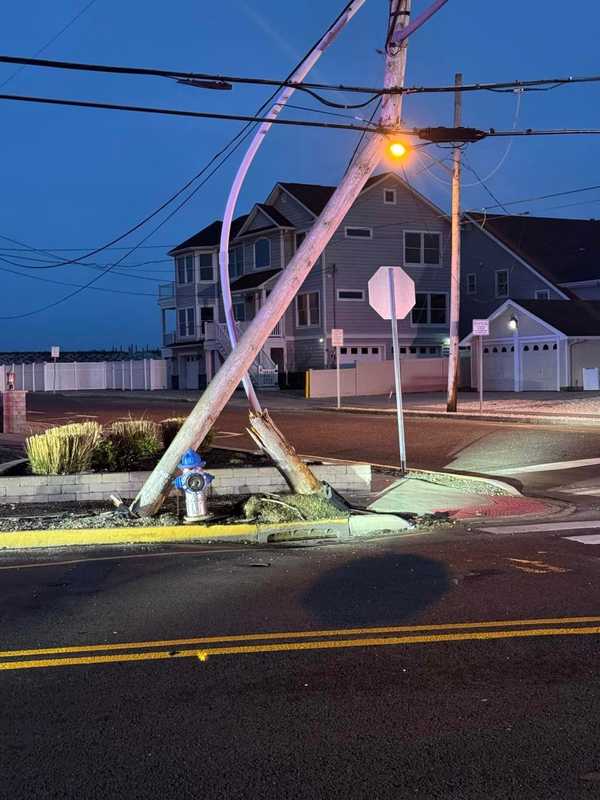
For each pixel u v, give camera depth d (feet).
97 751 13.74
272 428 36.09
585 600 22.52
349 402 113.09
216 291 174.19
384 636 19.53
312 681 16.74
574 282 140.77
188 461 33.19
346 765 13.14
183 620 21.09
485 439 64.59
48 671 17.47
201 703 15.67
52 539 31.50
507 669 17.28
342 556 28.84
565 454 56.34
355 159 35.14
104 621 21.09
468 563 27.30
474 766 13.06
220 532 32.76
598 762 13.14
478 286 159.12
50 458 42.32
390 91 37.68
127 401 137.39
